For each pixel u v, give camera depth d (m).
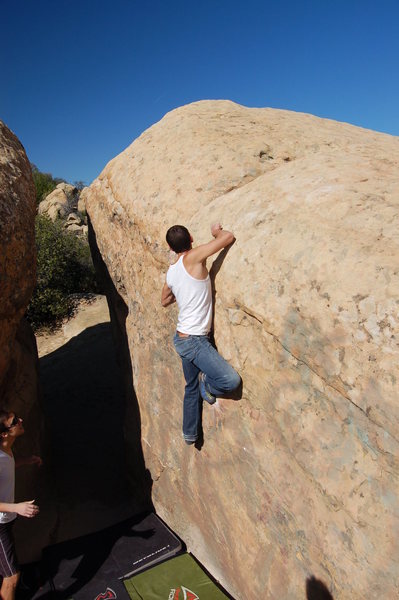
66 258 13.41
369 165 3.34
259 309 2.83
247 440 3.14
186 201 3.91
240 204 3.38
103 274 5.88
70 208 26.06
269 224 3.04
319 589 2.66
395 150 4.06
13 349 4.84
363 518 2.35
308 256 2.68
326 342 2.46
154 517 4.54
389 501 2.24
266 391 2.91
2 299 3.71
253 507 3.18
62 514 4.96
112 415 7.28
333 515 2.52
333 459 2.50
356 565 2.41
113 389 8.09
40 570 4.06
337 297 2.44
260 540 3.15
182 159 4.29
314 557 2.68
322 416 2.56
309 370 2.60
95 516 4.96
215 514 3.66
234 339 3.11
